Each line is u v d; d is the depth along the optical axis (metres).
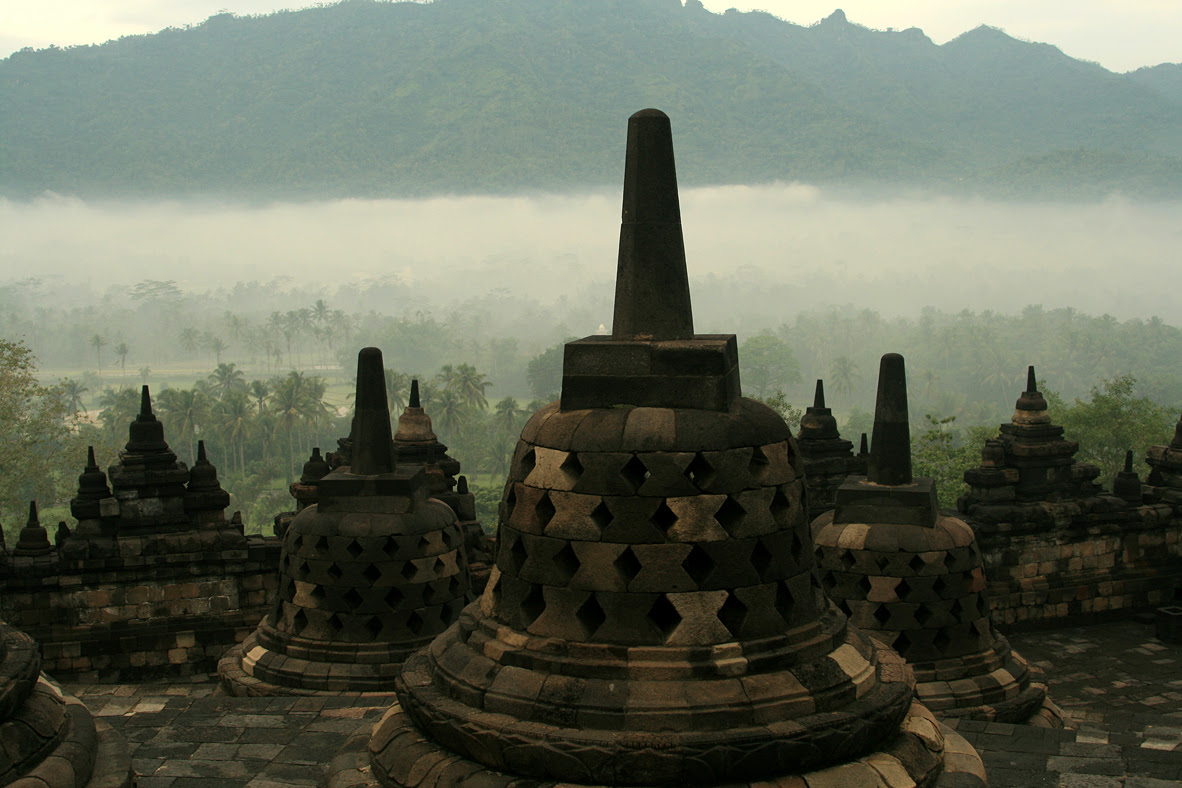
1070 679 18.83
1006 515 21.42
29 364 46.59
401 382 99.25
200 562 18.14
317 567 13.70
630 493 6.53
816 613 7.03
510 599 6.96
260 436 95.69
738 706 6.20
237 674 13.98
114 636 17.86
